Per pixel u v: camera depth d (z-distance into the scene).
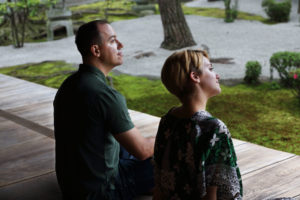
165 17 13.87
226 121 6.55
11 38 19.11
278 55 8.67
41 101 5.59
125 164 2.33
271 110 7.10
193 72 1.43
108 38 2.03
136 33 17.56
